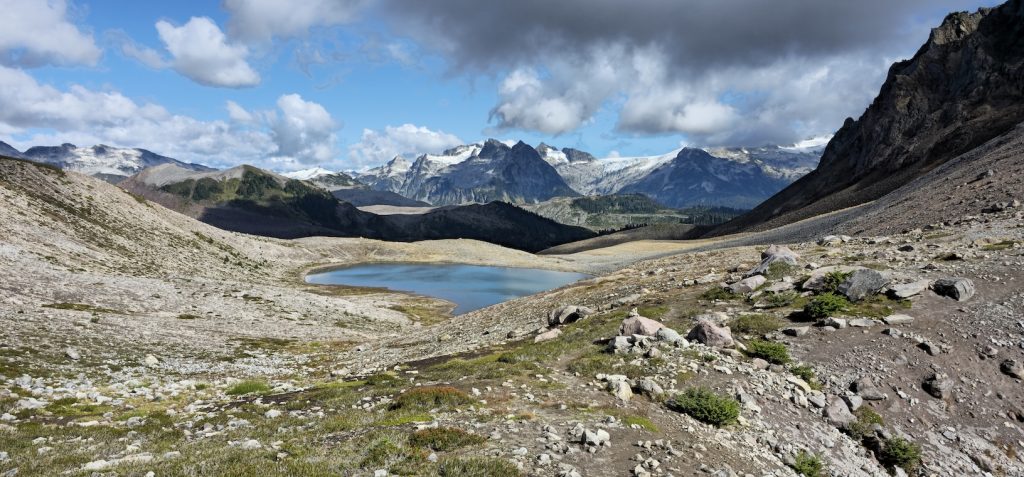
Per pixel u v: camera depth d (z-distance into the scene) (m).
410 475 11.77
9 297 47.94
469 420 16.53
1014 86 177.38
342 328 76.88
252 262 167.12
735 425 18.11
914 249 36.53
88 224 110.56
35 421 19.20
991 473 17.66
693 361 23.23
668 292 41.81
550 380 22.27
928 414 19.89
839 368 22.64
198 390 28.70
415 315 105.44
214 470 11.88
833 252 41.75
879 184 187.12
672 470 13.06
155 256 114.44
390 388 23.17
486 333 47.25
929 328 24.14
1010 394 20.14
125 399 24.78
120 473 11.69
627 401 19.50
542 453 13.33
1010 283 26.11
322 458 13.09
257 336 59.31
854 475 16.86
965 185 66.56
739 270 44.88
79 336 40.12
